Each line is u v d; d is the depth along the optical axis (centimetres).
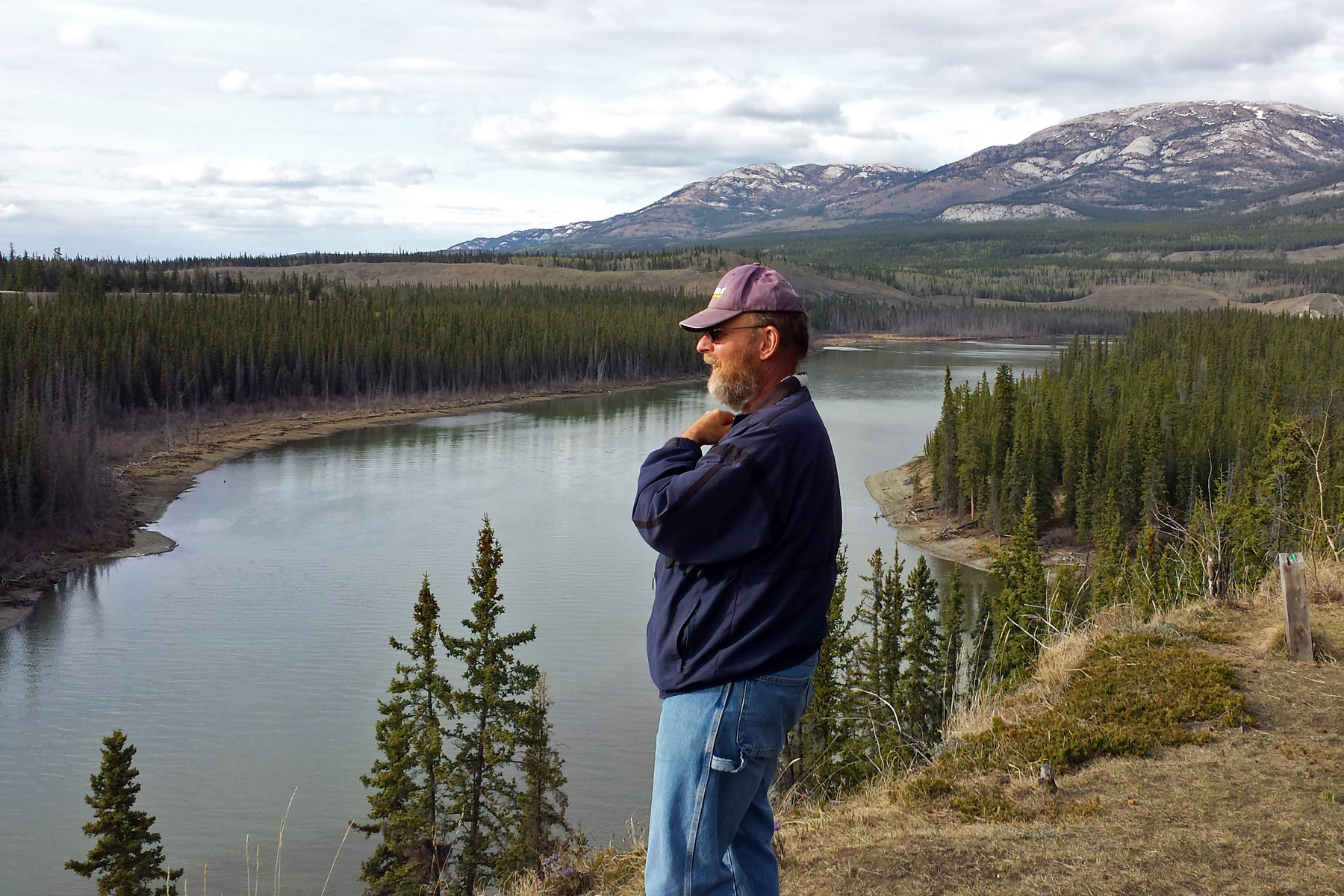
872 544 7044
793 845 643
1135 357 15162
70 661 4709
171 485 8731
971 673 1041
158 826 3209
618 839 2848
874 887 564
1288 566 907
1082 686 880
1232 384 11169
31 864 3133
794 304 369
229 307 16775
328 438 11419
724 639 346
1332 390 8175
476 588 2902
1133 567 1577
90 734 3944
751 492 338
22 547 6450
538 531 7031
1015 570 3678
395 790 2606
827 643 2334
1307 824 600
